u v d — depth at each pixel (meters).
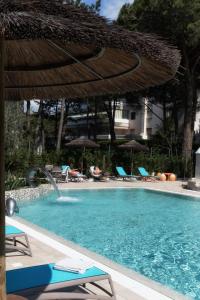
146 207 16.50
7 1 2.48
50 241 8.03
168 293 5.18
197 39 25.16
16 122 24.95
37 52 4.21
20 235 6.92
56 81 4.61
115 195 20.11
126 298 4.95
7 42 4.08
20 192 16.16
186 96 29.31
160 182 25.02
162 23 25.31
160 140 36.38
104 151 26.91
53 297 4.18
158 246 9.68
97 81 4.34
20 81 4.75
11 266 6.27
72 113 49.94
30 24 2.42
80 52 3.84
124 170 27.25
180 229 11.96
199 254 8.91
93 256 6.96
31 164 20.30
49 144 49.69
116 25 2.78
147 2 25.98
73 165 26.00
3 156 3.11
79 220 13.20
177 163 28.16
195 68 29.91
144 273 7.43
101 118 51.97
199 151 24.84
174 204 17.47
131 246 9.65
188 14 24.30
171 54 3.06
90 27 2.57
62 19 2.54
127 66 3.71
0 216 3.12
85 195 19.72
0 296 3.11
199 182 20.98
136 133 57.56
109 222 12.95
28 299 3.99
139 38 2.76
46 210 15.05
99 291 5.11
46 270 4.54
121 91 4.34
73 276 4.41
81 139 26.00
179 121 42.09
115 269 6.20
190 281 6.96
